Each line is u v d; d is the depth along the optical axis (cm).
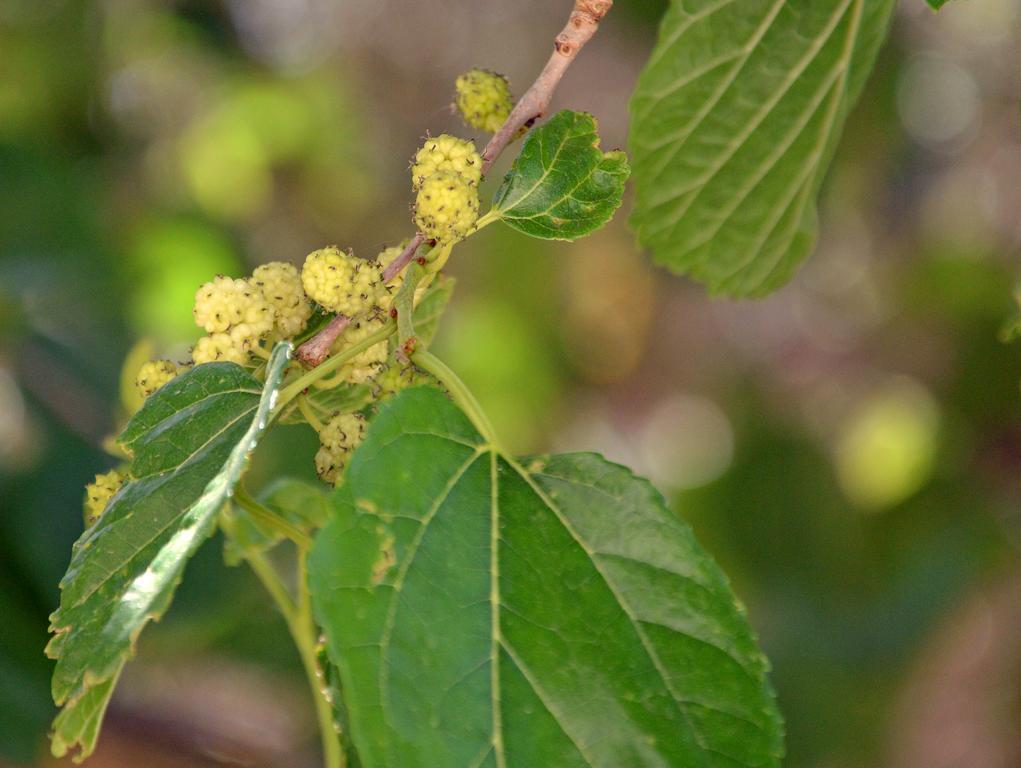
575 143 38
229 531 44
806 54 45
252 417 36
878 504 120
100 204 109
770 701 35
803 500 115
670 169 46
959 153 135
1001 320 126
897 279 135
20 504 80
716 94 45
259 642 83
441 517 35
